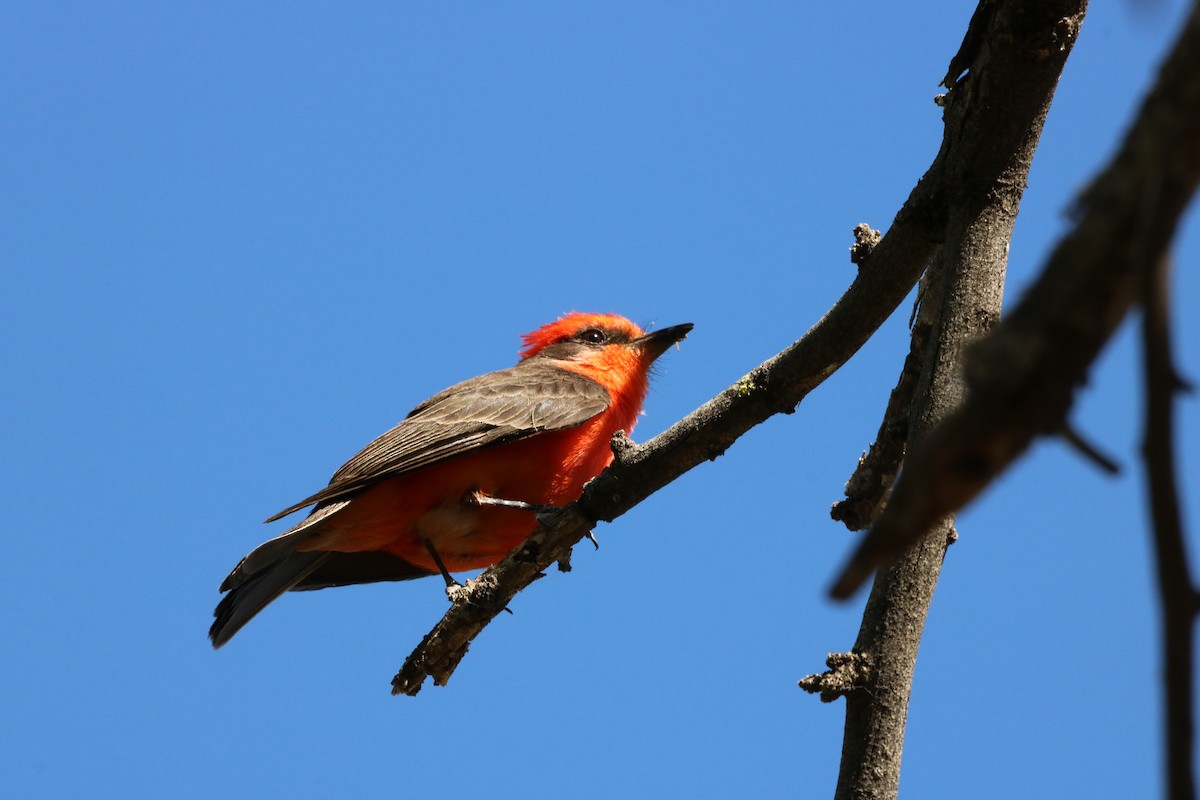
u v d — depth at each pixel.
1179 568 2.57
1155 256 2.59
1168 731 2.57
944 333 8.23
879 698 7.41
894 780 7.33
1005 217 8.49
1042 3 8.02
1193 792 2.53
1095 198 2.98
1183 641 2.57
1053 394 3.05
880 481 9.03
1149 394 2.60
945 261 8.53
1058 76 8.35
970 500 3.16
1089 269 2.94
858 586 3.21
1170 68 2.74
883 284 8.97
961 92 8.65
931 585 7.57
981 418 3.09
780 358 9.49
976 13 8.47
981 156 8.45
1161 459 2.58
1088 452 3.13
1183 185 2.61
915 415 8.09
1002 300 8.33
